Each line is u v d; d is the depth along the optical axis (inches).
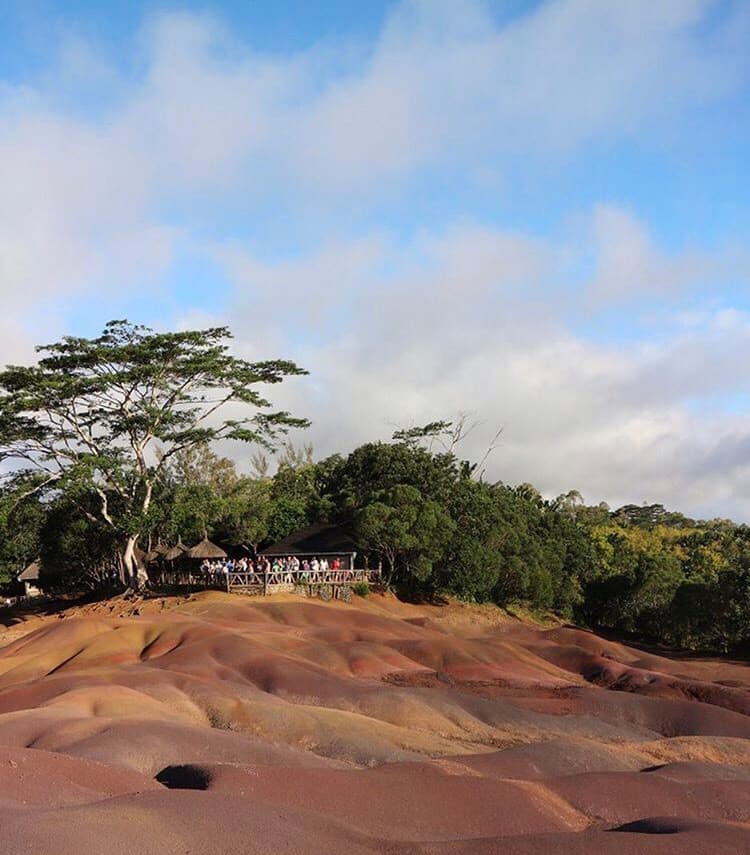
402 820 695.7
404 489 2504.9
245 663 1385.3
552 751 993.5
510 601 2736.2
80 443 2279.8
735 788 861.8
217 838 545.6
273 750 893.8
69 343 2102.6
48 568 2716.5
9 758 696.4
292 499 3272.6
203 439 2313.0
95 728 912.3
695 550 3543.3
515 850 624.1
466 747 1085.1
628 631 2930.6
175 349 2166.6
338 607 2175.2
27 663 1525.6
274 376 2305.6
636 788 828.6
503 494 2960.1
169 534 2743.6
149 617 1785.2
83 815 545.0
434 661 1632.6
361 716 1153.4
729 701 1466.5
